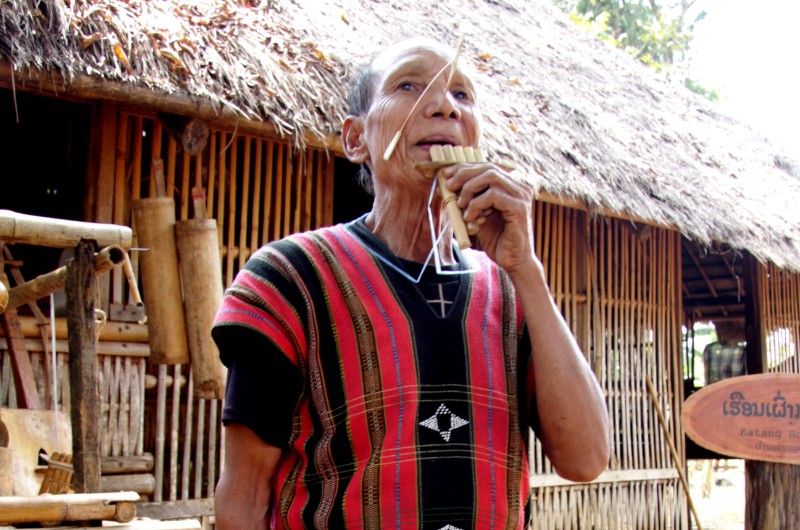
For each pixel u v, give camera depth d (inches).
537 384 62.1
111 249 111.1
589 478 63.0
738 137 424.2
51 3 148.2
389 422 57.3
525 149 222.7
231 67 170.1
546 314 62.1
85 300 109.5
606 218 258.4
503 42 346.0
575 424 60.9
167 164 183.5
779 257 289.1
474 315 62.3
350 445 57.4
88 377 108.3
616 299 278.7
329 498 57.0
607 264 277.6
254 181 197.3
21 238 106.1
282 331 58.8
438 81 65.3
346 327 59.4
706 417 172.4
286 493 58.9
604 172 247.3
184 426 183.3
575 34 452.1
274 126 168.7
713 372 379.2
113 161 174.6
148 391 180.2
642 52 892.6
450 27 316.8
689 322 412.8
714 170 343.9
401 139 64.1
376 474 56.2
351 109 72.4
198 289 155.6
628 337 282.0
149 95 154.4
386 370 58.2
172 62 161.6
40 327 159.8
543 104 276.4
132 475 172.1
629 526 275.3
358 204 290.0
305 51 195.5
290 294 59.9
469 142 66.6
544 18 442.3
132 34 159.2
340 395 58.3
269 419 58.7
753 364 334.3
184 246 156.6
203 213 159.0
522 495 59.5
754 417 170.6
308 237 63.6
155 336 157.2
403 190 64.9
